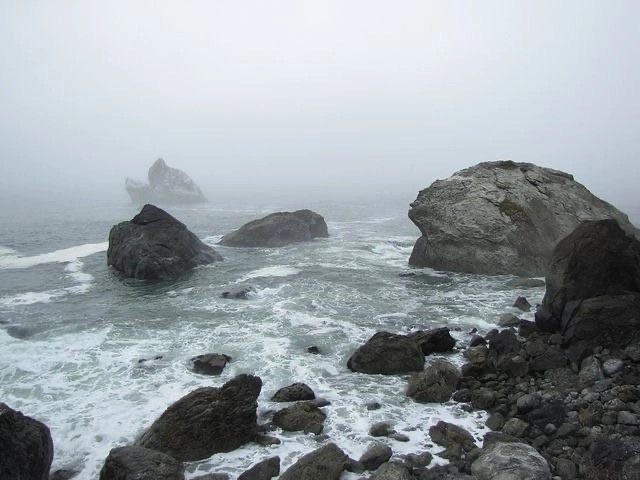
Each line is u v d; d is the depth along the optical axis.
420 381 11.32
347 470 8.33
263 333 15.41
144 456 8.08
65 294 20.62
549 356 12.30
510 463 7.82
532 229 23.38
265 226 33.88
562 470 7.95
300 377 12.32
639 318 12.48
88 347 14.32
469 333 15.30
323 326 16.06
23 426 7.80
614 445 8.29
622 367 11.33
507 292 20.06
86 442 9.52
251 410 9.62
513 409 10.25
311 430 9.73
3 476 6.97
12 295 20.47
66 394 11.46
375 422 10.09
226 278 23.25
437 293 20.11
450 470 8.12
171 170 85.81
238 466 8.72
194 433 9.11
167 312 17.77
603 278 13.64
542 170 26.80
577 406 10.00
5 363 13.17
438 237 24.67
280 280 22.61
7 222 48.53
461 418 10.21
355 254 29.84
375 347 12.83
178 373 12.56
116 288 21.64
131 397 11.29
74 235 38.94
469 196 24.66
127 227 25.72
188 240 26.11
